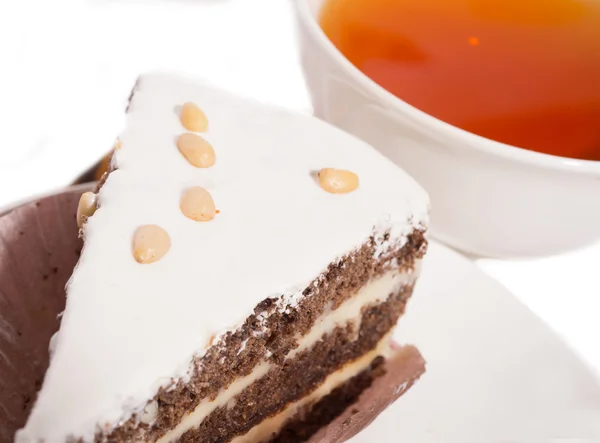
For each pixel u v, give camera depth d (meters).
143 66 0.33
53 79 0.32
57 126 0.31
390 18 0.27
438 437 0.25
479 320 0.27
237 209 0.22
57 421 0.18
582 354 0.27
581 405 0.25
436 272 0.28
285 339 0.23
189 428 0.22
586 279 0.29
